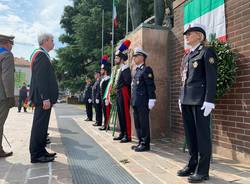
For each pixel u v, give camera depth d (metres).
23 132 7.53
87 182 3.56
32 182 3.52
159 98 6.91
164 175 3.89
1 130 4.74
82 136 7.14
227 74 4.54
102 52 25.80
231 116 4.87
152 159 4.77
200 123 3.66
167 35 7.11
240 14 4.72
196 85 3.74
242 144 4.63
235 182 3.60
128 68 6.55
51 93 4.49
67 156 4.89
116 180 3.66
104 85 8.57
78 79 30.14
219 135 5.16
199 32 3.86
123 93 6.43
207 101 3.53
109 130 8.32
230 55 4.59
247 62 4.54
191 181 3.57
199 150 3.66
